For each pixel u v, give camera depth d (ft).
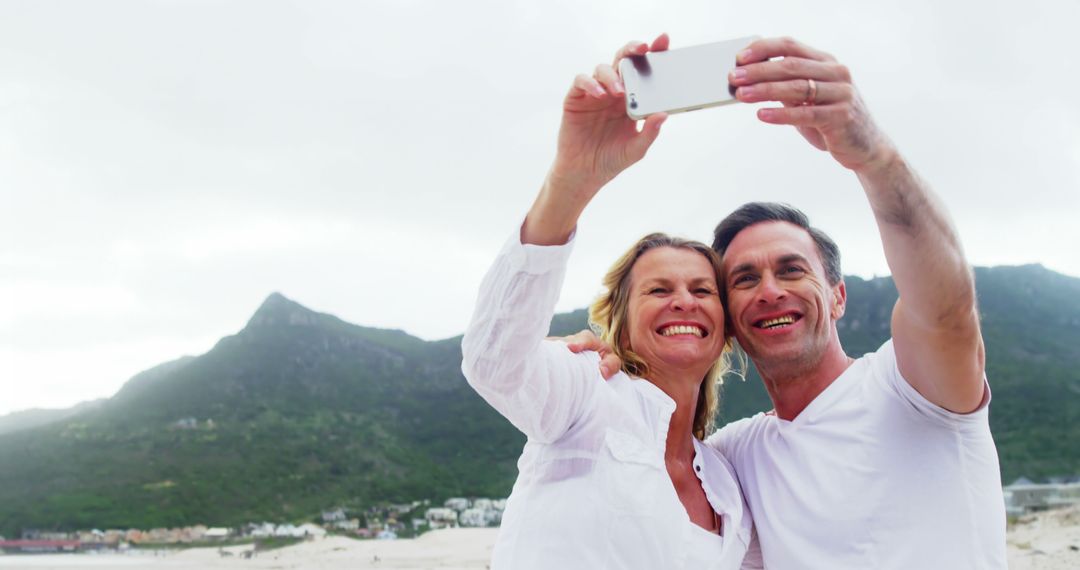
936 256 3.16
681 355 3.74
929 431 3.69
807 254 4.02
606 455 3.44
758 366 4.17
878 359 3.94
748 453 4.18
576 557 3.30
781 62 2.79
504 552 3.46
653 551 3.34
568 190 3.07
